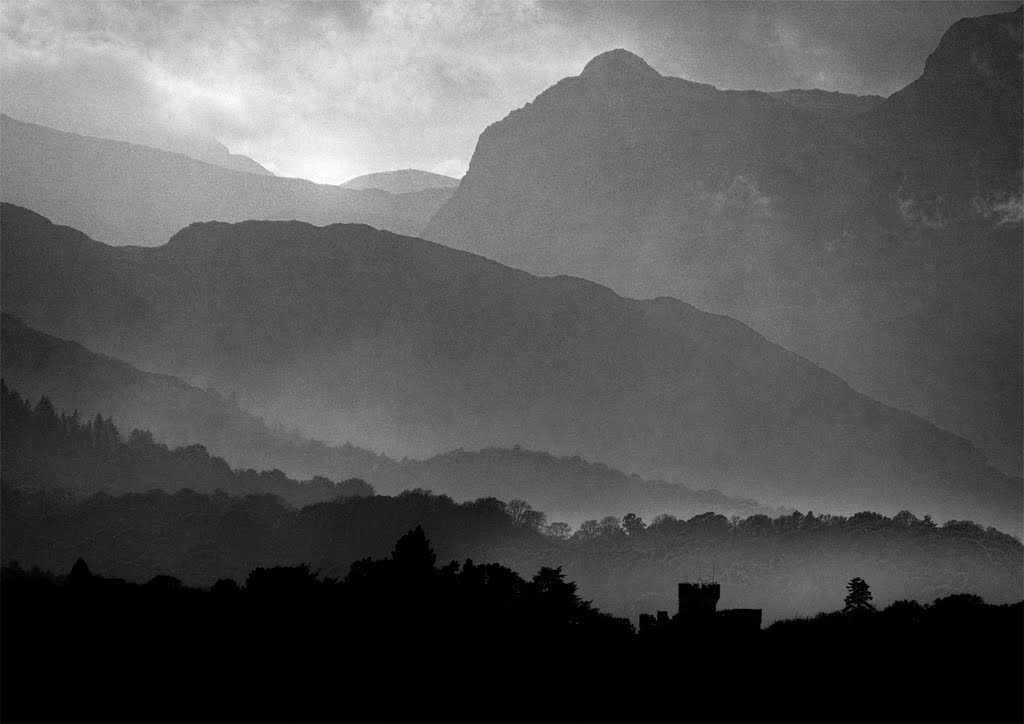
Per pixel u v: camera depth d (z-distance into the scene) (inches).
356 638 6013.8
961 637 6082.7
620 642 6102.4
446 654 5856.3
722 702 5236.2
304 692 5413.4
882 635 6190.9
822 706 5147.6
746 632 6136.8
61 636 5871.1
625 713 5182.1
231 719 5142.7
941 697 5206.7
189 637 5949.8
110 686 5364.2
